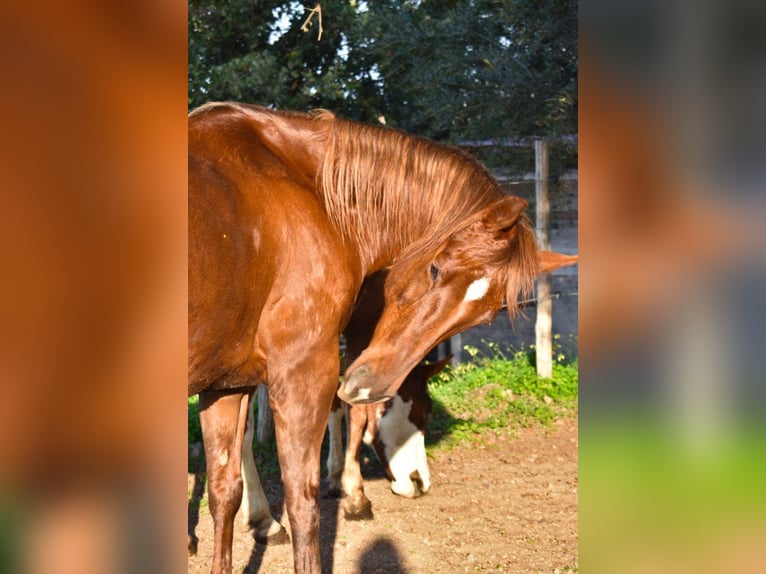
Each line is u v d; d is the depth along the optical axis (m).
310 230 2.86
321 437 2.87
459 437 6.11
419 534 4.22
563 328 8.91
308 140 3.05
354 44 9.03
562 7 6.89
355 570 3.72
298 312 2.81
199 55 7.79
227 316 2.62
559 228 8.72
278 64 8.49
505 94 7.28
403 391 4.69
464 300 2.74
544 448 5.95
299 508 2.80
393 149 3.12
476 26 7.43
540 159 7.12
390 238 3.13
